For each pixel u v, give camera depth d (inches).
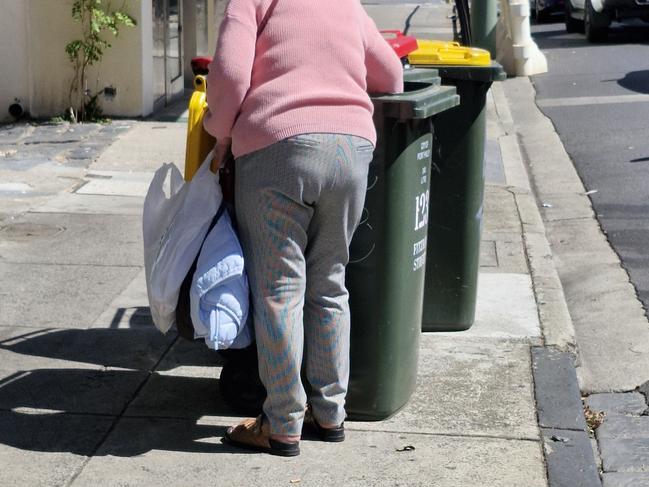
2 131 465.7
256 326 163.2
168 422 182.1
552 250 322.0
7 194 350.0
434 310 226.7
